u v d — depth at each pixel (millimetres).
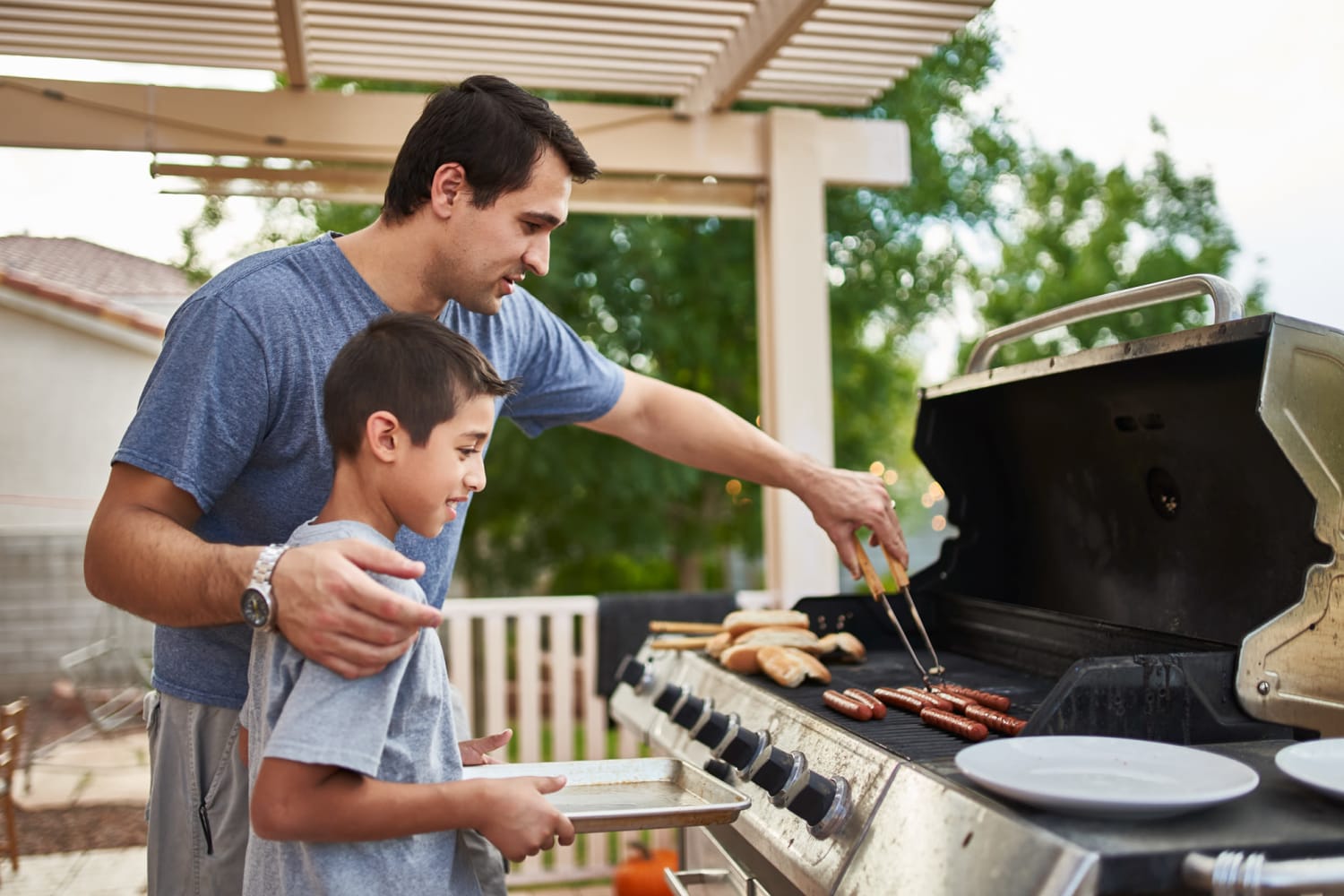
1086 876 849
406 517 1123
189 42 3105
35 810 4316
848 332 8453
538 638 3539
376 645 1009
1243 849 879
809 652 1949
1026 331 1911
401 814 1023
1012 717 1434
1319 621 1278
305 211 7695
